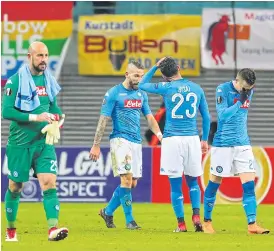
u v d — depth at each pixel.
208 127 36.47
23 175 30.64
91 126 64.81
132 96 37.38
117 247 30.42
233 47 64.25
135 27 64.62
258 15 64.06
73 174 53.50
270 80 64.12
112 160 37.72
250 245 31.25
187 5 64.56
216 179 35.66
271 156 51.81
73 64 64.88
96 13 64.81
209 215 36.12
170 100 35.69
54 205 30.14
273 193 51.94
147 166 53.03
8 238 32.12
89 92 64.94
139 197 53.12
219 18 64.19
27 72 30.23
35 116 29.81
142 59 64.75
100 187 53.41
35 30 64.25
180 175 36.00
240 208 49.22
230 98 34.88
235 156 35.25
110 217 38.56
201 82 64.50
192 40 64.44
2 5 63.94
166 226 39.31
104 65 64.88
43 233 35.62
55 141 30.00
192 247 30.50
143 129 62.44
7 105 30.00
